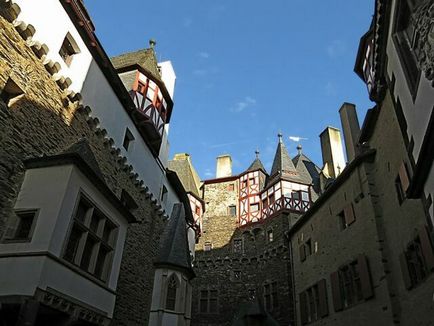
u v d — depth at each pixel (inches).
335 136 1393.9
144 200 633.0
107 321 364.8
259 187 1402.6
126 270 534.0
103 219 375.2
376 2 366.0
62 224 305.7
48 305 281.9
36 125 367.6
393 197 560.1
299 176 1333.7
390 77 395.9
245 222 1344.7
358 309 613.0
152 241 643.5
